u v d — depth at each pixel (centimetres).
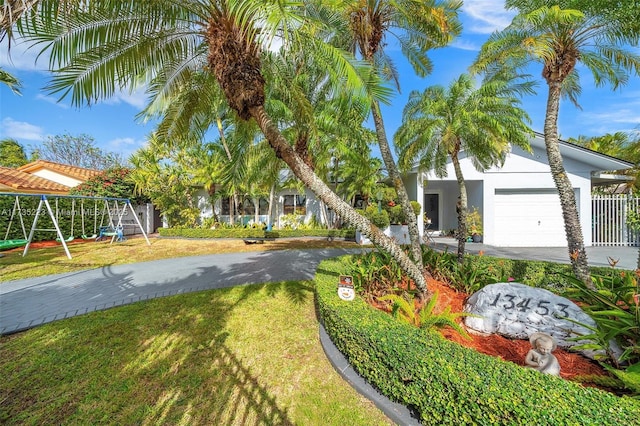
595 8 484
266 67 582
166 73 498
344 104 531
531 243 1377
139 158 1603
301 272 822
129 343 394
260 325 452
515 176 1379
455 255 762
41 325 453
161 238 1652
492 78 703
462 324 430
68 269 873
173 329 439
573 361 327
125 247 1309
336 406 271
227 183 750
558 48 538
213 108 664
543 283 585
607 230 1334
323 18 577
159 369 333
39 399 280
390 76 830
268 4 276
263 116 398
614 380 253
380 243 454
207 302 558
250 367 337
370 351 288
